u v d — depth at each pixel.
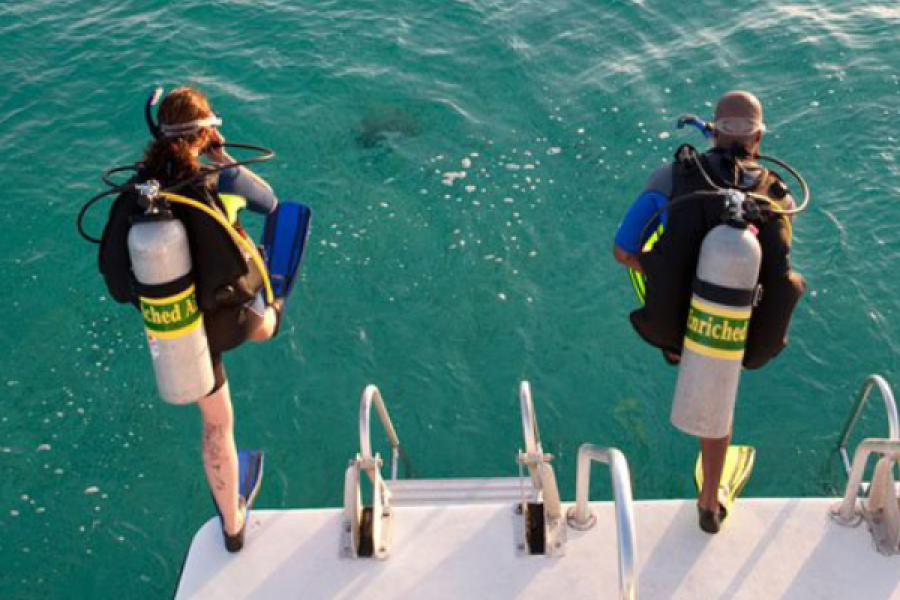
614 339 6.86
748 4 10.48
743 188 2.98
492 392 6.53
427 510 3.56
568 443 6.18
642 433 6.21
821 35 9.80
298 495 5.92
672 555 3.35
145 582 5.41
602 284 7.29
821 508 3.50
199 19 10.45
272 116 9.02
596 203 8.02
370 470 3.43
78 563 5.50
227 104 9.13
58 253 7.66
